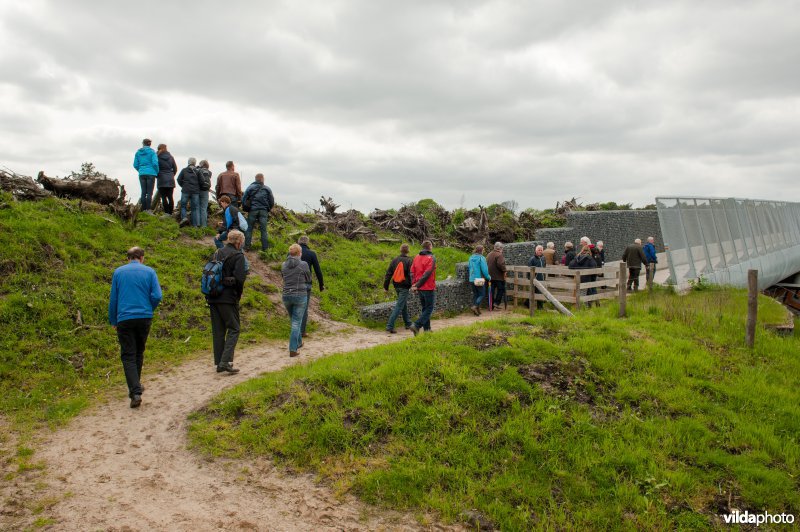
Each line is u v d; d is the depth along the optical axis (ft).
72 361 26.30
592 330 28.27
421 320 35.70
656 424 20.44
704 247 55.21
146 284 22.95
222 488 16.65
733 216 65.51
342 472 17.51
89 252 35.22
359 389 21.25
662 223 49.32
